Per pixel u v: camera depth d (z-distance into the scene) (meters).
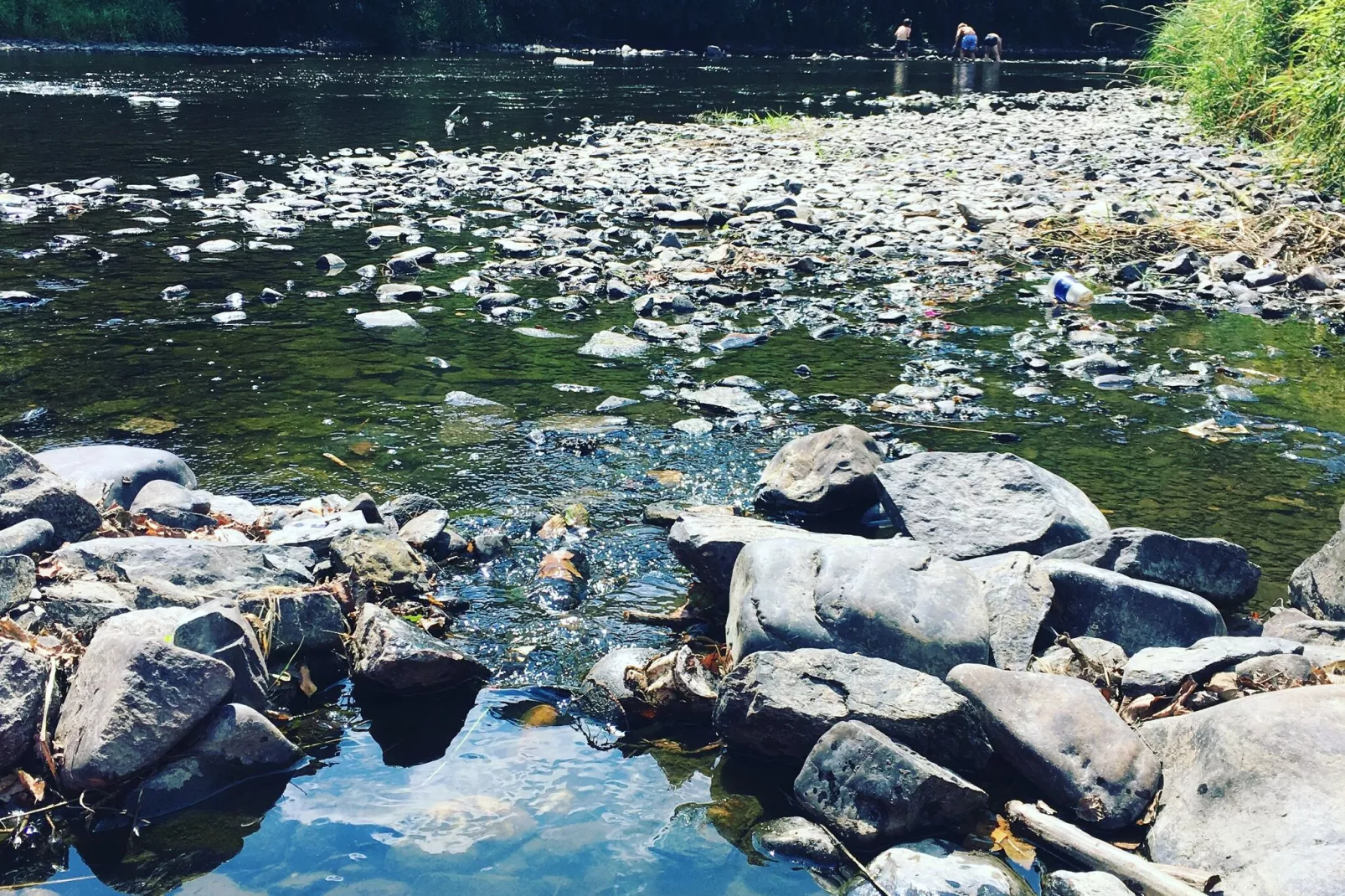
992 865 2.56
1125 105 20.92
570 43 40.28
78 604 3.16
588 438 5.03
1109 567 3.66
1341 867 2.30
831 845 2.62
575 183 11.80
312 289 7.41
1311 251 8.60
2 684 2.83
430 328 6.61
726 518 3.98
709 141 15.38
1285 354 6.54
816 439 4.59
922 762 2.71
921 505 4.13
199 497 4.11
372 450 4.88
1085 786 2.77
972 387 5.83
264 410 5.29
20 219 9.14
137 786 2.73
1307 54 11.80
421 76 24.84
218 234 8.93
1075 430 5.31
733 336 6.52
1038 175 12.04
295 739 3.02
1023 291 7.84
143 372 5.73
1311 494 4.68
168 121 15.59
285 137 14.55
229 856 2.57
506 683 3.30
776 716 2.90
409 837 2.64
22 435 4.87
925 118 18.55
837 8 44.38
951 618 3.24
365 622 3.36
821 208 10.51
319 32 34.06
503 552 4.02
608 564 3.98
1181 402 5.72
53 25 28.70
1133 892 2.50
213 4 32.12
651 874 2.54
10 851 2.57
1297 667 3.08
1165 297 7.54
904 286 7.80
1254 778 2.57
